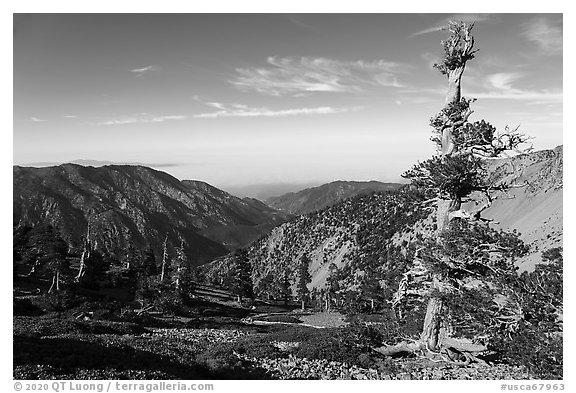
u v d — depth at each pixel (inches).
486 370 707.4
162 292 2327.8
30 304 1775.3
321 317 3009.4
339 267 5590.6
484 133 763.4
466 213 799.1
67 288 2094.0
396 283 969.5
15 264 2345.0
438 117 844.6
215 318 2383.1
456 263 768.9
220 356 929.5
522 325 650.2
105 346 895.1
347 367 829.2
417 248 832.9
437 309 806.5
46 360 677.9
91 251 3265.3
